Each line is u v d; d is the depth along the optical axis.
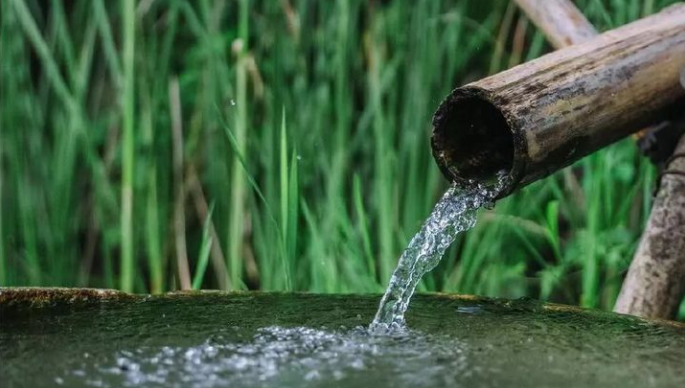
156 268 3.62
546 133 1.95
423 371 1.51
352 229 3.40
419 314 1.91
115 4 4.28
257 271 4.02
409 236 3.51
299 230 3.84
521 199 3.72
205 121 4.02
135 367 1.54
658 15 2.40
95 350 1.64
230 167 3.82
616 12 3.70
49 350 1.64
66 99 3.62
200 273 2.99
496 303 2.02
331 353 1.62
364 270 3.30
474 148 2.04
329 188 3.44
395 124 3.98
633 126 2.24
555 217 3.61
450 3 4.08
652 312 2.38
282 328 1.79
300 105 3.71
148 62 3.91
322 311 1.96
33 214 3.82
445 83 4.08
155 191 3.67
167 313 1.93
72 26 4.39
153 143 3.78
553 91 2.00
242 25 3.51
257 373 1.51
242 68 3.50
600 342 1.69
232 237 3.47
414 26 3.79
